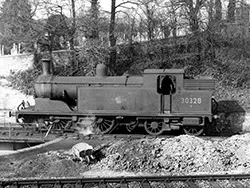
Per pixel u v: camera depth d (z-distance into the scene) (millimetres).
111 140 15961
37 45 25406
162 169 12445
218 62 24578
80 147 13195
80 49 24188
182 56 25875
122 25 28297
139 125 17094
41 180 10680
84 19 23875
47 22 23344
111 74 25438
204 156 12805
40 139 16078
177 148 13312
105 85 17219
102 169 12430
